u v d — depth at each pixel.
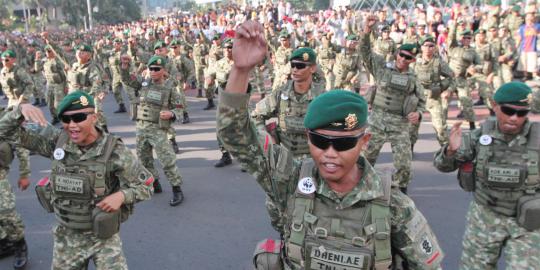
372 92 5.80
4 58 8.73
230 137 1.79
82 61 8.96
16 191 6.74
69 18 61.41
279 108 4.47
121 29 32.75
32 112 3.18
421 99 5.64
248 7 31.88
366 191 1.81
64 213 3.12
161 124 5.86
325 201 1.86
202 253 4.68
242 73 1.68
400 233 1.84
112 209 3.01
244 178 6.96
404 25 16.83
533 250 2.93
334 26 19.11
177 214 5.67
